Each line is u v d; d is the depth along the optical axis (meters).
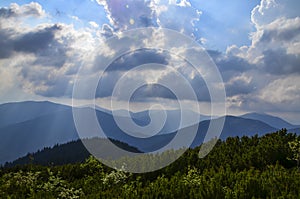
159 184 17.66
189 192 15.93
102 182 20.92
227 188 15.72
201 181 16.72
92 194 17.72
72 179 23.97
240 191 14.77
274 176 16.33
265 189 14.98
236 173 17.83
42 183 21.69
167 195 15.66
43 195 19.12
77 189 20.14
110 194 17.02
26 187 21.08
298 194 13.95
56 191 19.81
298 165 19.12
